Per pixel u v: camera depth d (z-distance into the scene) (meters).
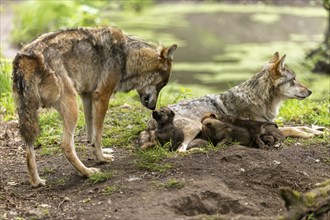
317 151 11.77
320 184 8.87
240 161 10.91
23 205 9.81
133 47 11.48
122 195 9.68
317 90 19.05
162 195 9.55
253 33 33.91
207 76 24.92
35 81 10.02
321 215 8.63
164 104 15.39
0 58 18.36
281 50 28.86
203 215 8.80
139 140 12.23
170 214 8.96
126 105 15.50
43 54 10.17
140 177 10.37
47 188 10.44
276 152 11.53
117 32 11.32
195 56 28.78
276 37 32.62
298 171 10.77
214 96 12.90
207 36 33.38
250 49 29.97
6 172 11.40
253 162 10.93
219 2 44.12
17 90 10.01
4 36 26.95
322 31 33.66
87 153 12.11
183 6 44.09
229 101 12.69
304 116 14.35
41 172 11.21
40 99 10.16
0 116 14.92
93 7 32.22
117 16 39.78
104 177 10.41
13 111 15.13
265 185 10.30
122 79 11.52
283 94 12.48
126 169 10.87
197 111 12.58
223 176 10.37
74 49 10.66
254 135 11.98
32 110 10.04
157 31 34.19
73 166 10.70
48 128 13.77
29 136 10.15
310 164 11.18
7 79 16.56
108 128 13.56
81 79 10.86
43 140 13.02
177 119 11.97
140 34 32.88
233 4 43.41
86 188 10.23
